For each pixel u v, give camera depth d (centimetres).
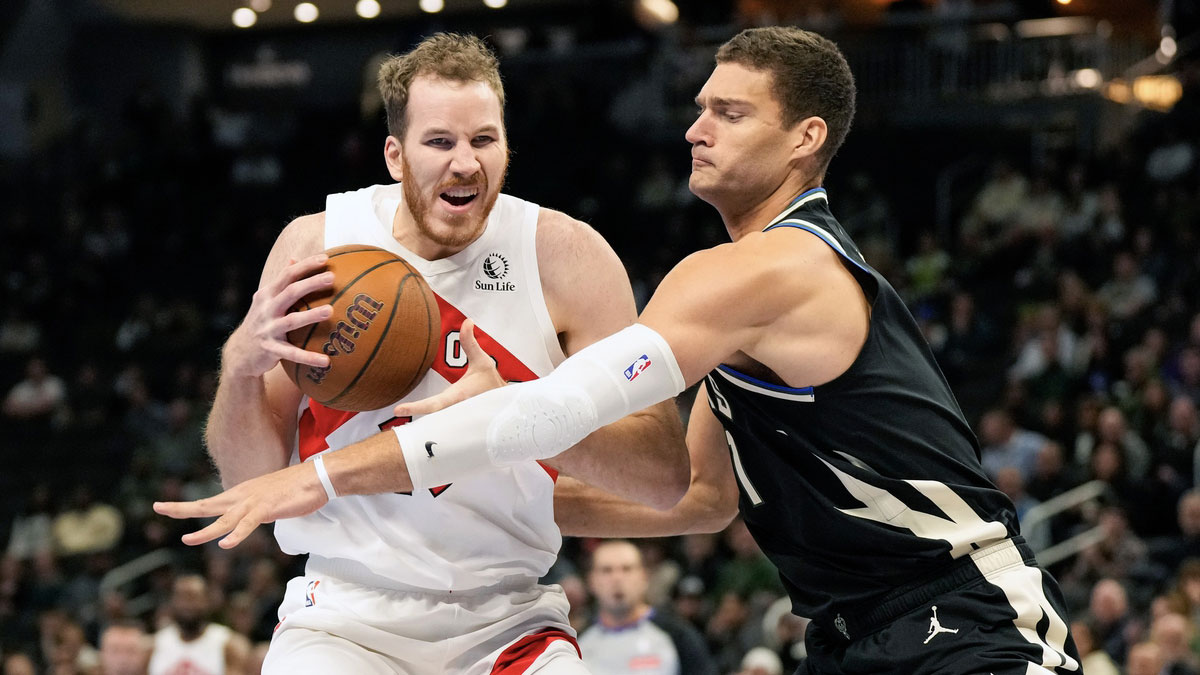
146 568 1021
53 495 1262
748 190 235
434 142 224
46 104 2028
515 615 242
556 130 1745
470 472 206
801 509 225
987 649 212
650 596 774
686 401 954
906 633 218
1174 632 570
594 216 1546
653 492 244
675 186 1565
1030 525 763
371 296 213
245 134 2002
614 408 206
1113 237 1193
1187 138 1327
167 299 1602
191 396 1351
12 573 1034
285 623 243
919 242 1438
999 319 1166
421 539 236
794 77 230
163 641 682
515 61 1867
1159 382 854
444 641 238
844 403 218
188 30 2106
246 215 1738
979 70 1602
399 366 214
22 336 1530
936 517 220
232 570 940
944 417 225
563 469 238
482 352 214
